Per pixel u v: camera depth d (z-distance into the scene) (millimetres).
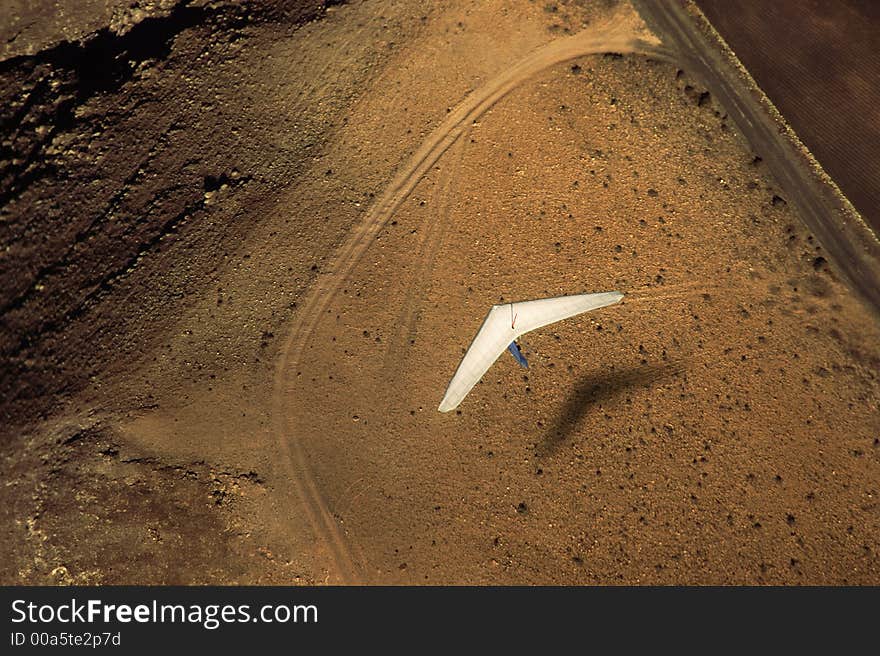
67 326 42188
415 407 39344
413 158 43156
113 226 43594
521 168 42250
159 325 41188
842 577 35625
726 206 41500
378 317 40688
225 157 44000
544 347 39500
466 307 40219
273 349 40812
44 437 40562
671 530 36688
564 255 40625
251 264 42031
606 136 42469
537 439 38312
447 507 38156
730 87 43688
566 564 36781
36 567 39969
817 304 39938
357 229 42312
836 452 37281
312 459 39469
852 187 41750
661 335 39281
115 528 39438
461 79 44094
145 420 39906
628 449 37781
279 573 38656
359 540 38406
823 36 44219
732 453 37406
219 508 39281
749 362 38750
